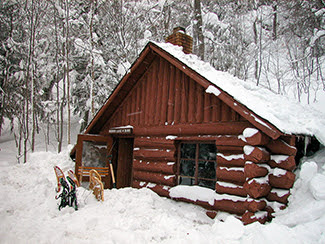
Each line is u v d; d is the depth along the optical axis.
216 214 5.84
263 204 5.12
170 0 16.84
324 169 5.29
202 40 14.24
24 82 16.53
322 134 5.80
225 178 5.86
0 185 7.63
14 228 4.11
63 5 15.86
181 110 7.10
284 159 5.19
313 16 15.14
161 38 18.48
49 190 6.87
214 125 6.26
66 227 4.34
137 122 8.47
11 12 15.89
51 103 17.39
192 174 6.88
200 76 6.09
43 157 11.09
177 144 7.25
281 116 5.70
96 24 16.02
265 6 18.02
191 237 3.99
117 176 9.55
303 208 4.44
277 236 3.64
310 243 3.51
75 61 17.12
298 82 15.02
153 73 8.11
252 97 6.45
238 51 17.17
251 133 5.18
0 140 19.09
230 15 18.16
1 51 16.39
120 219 4.73
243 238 3.99
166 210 5.79
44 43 17.42
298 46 16.12
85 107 16.91
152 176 7.61
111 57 17.11
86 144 9.38
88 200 5.96
